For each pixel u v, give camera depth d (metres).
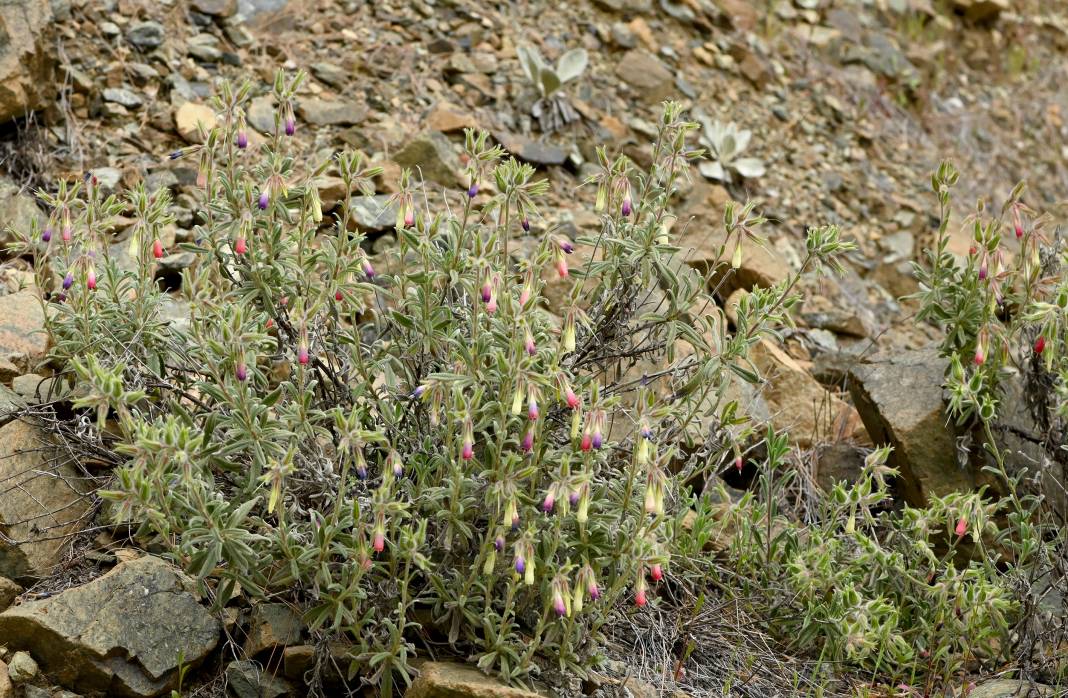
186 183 4.89
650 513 3.19
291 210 3.45
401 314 3.26
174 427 2.79
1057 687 3.39
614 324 3.64
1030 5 8.93
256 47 5.70
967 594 3.42
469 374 3.05
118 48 5.28
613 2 6.77
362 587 3.13
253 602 3.15
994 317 4.01
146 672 2.99
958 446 3.97
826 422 4.49
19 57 4.69
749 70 6.83
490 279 2.95
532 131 5.85
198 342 3.12
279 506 2.89
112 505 3.29
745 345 3.42
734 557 3.69
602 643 3.39
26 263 4.30
